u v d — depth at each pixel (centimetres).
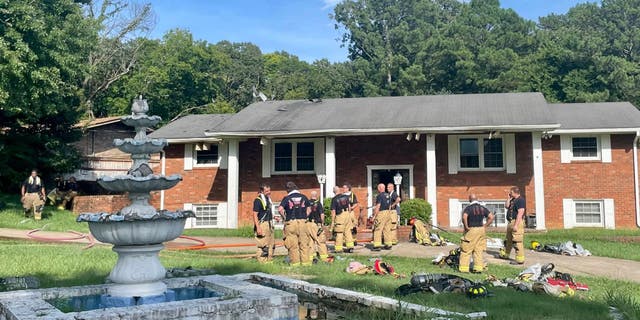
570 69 4591
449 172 2083
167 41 5156
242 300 593
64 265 1032
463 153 2092
